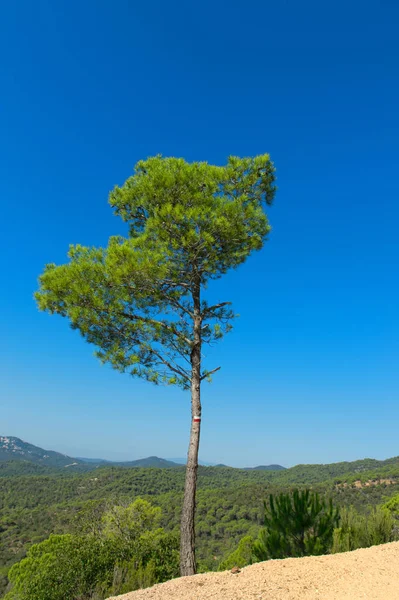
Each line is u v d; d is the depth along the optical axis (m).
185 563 7.29
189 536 7.49
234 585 5.61
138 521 16.89
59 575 8.95
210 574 6.50
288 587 5.31
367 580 5.44
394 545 7.48
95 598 8.02
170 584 6.16
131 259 7.94
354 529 8.21
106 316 8.31
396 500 20.34
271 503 8.32
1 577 33.41
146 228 8.66
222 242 8.74
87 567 9.03
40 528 62.16
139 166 9.49
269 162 8.95
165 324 8.95
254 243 8.82
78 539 10.23
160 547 10.81
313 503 8.06
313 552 7.49
